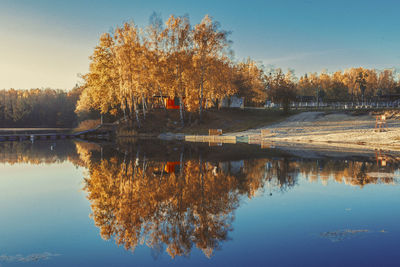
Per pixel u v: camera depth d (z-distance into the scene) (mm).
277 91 66312
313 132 39188
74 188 12016
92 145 35094
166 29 48688
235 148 27594
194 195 10258
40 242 6566
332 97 106938
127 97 55781
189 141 39500
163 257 5680
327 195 9992
